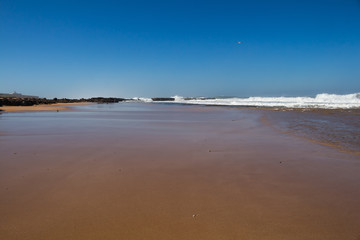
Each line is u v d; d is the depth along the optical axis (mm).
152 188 4480
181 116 21219
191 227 3170
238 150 7664
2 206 3727
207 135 10531
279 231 3090
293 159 6625
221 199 4031
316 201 3969
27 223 3244
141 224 3238
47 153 7102
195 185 4648
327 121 16094
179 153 7203
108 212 3555
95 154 7012
